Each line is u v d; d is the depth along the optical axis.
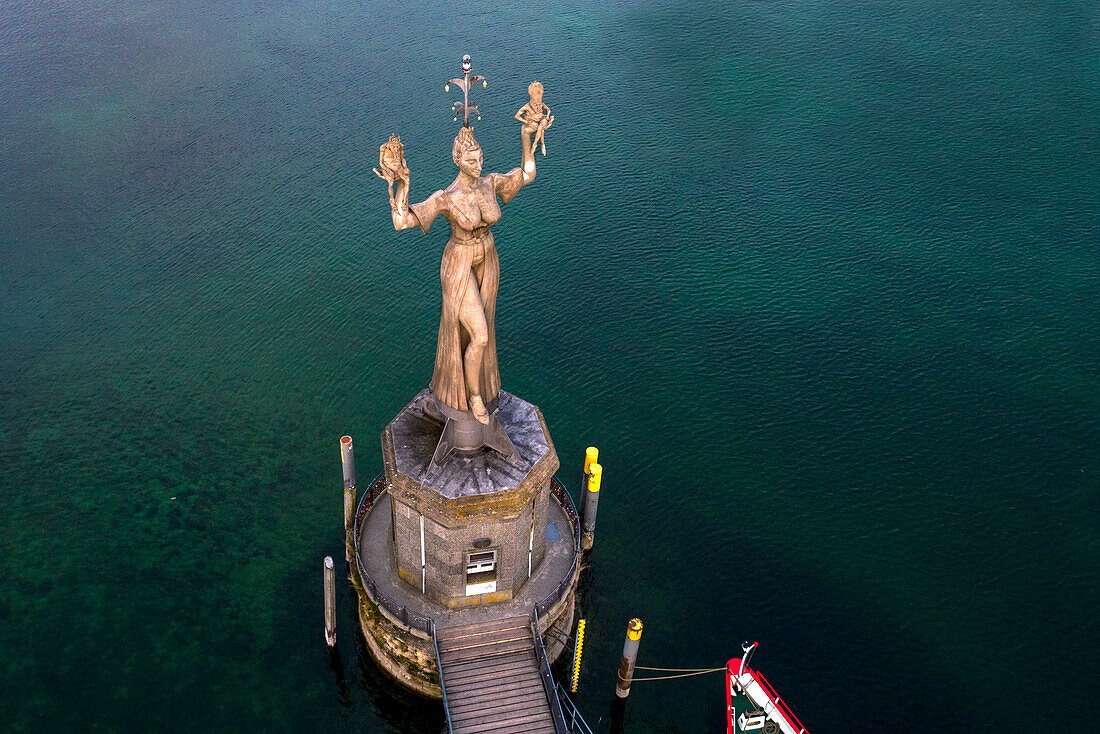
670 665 54.16
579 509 61.22
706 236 82.44
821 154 91.56
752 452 65.25
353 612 56.75
